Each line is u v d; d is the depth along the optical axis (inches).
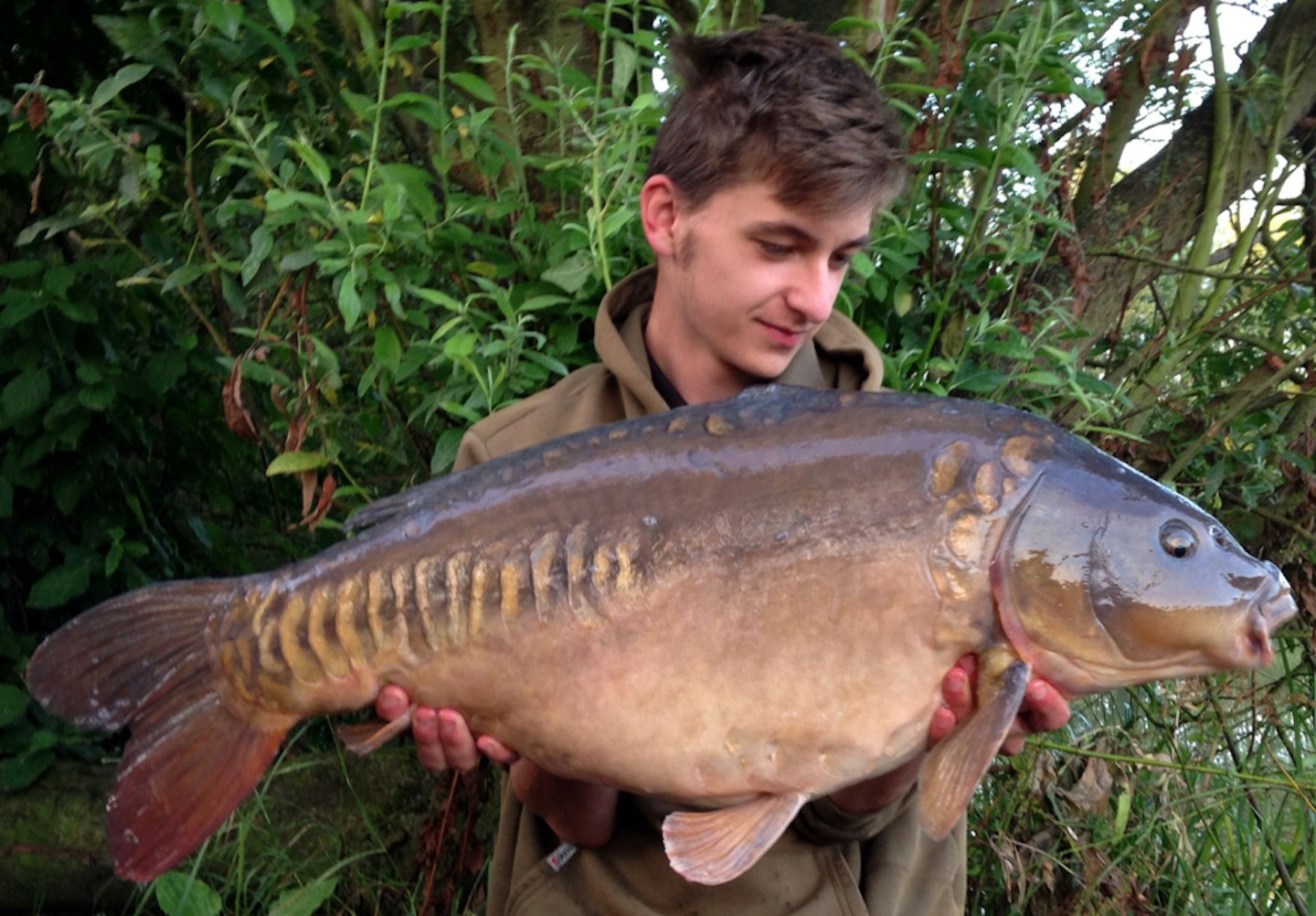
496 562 32.1
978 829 59.5
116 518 70.9
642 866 38.2
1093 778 59.0
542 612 31.8
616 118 49.6
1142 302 81.9
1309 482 62.7
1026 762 58.4
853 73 37.7
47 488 69.8
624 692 31.4
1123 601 30.0
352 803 62.1
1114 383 67.2
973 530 30.5
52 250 74.5
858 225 36.7
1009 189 58.4
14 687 64.3
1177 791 61.7
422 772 63.5
